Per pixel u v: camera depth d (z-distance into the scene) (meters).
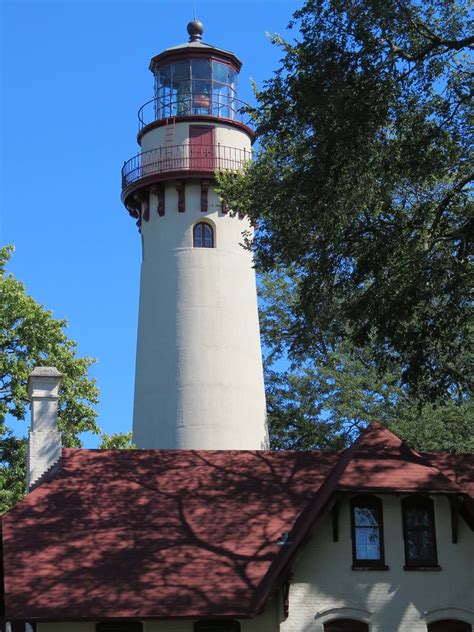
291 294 55.00
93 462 31.25
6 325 42.09
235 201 36.69
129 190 47.38
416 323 32.09
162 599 26.94
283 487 31.08
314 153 30.23
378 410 50.25
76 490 30.02
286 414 52.66
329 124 29.56
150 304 46.28
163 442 44.47
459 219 32.28
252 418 45.31
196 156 46.19
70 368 42.53
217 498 30.36
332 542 28.45
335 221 31.17
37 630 26.97
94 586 27.08
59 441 31.52
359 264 31.48
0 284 42.47
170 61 47.66
